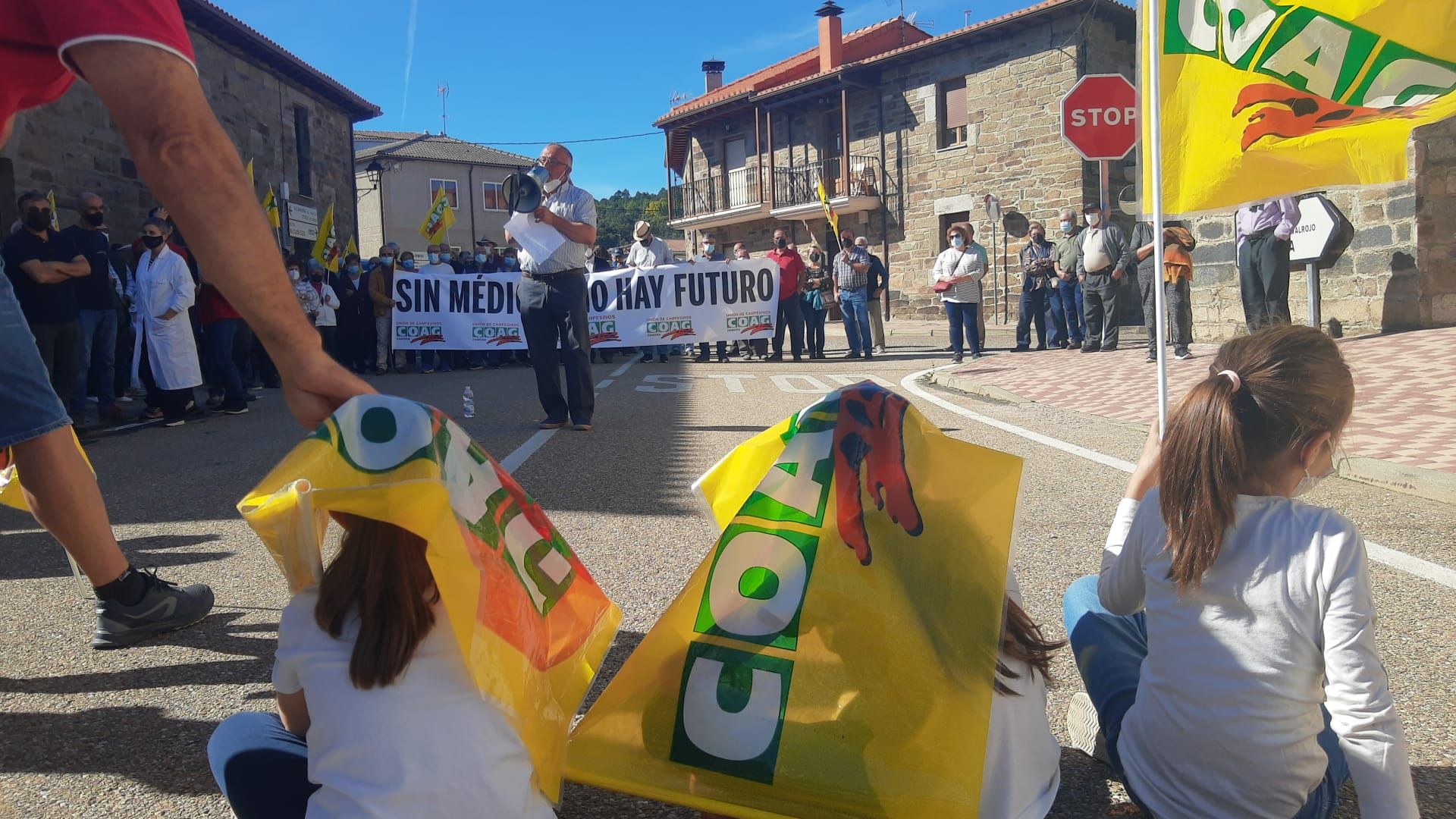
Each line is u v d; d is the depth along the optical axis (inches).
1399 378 323.0
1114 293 519.5
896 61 1023.6
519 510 72.0
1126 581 76.6
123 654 121.0
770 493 75.7
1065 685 106.8
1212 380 69.2
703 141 1288.1
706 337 593.3
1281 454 66.9
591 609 80.6
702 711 73.4
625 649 117.9
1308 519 66.1
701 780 72.5
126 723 101.9
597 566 151.5
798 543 74.2
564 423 301.6
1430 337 411.2
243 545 171.5
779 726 71.4
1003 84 957.2
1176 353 443.5
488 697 60.9
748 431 292.8
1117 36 935.0
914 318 1063.6
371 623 58.6
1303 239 450.0
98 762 93.7
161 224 345.1
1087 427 287.7
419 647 59.8
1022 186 952.3
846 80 1051.3
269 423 352.8
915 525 72.3
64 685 111.7
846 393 76.6
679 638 75.8
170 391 348.5
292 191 865.5
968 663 69.3
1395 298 462.3
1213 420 67.4
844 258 601.0
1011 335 815.1
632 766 74.0
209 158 63.4
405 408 60.3
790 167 1168.2
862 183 1079.6
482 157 1932.8
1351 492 195.0
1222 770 67.7
